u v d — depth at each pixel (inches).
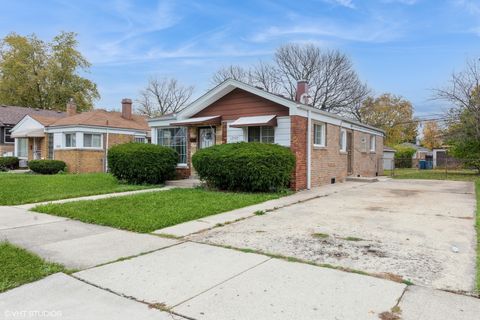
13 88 1398.9
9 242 218.5
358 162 719.1
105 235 237.0
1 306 131.2
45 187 504.7
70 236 234.5
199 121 524.1
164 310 127.4
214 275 160.9
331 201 379.9
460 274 159.3
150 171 534.3
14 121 1096.8
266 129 496.1
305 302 132.1
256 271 165.3
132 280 155.7
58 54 1460.4
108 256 190.5
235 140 523.5
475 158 853.8
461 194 442.9
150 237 231.1
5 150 1091.9
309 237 227.0
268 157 418.3
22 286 149.8
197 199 370.6
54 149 899.4
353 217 291.1
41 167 791.7
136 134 956.6
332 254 190.7
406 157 1553.9
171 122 586.2
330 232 240.1
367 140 780.6
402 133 1973.4
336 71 1453.0
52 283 152.9
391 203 365.7
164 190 456.4
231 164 426.3
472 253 190.7
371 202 372.5
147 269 169.6
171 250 201.2
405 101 1878.7
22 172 843.4
